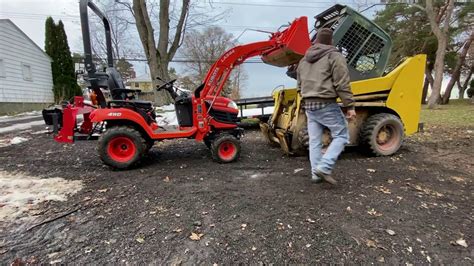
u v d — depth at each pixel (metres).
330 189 2.92
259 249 1.91
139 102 4.01
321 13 4.79
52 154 4.69
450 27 19.72
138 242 1.98
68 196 2.80
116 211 2.46
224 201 2.66
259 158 4.30
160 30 12.91
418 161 3.98
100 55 20.95
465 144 5.05
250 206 2.54
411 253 1.86
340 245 1.94
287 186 3.04
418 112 4.50
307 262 1.78
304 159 4.18
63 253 1.86
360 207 2.49
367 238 2.02
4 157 4.48
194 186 3.09
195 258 1.82
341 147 2.91
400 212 2.39
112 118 3.68
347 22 4.35
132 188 3.03
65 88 16.83
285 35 4.07
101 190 2.97
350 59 4.43
